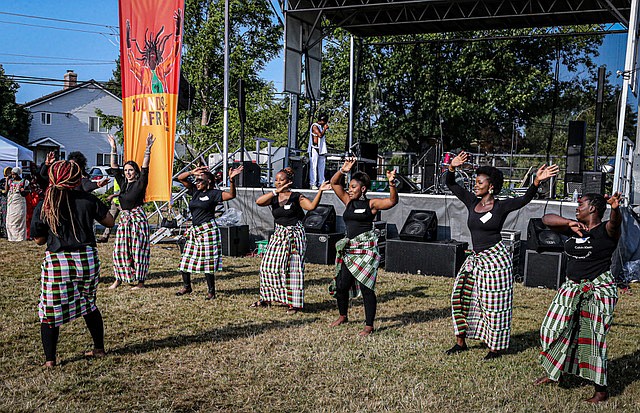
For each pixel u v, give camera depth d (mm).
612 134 16469
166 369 4711
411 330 6012
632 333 6168
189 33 29984
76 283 4582
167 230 11773
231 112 27781
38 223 4418
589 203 4266
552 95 19172
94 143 43844
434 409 4039
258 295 7520
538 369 4914
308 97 13844
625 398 4312
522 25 14547
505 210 4977
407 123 19812
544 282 8555
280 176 6559
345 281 5902
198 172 7203
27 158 22953
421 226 9516
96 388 4266
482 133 19750
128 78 11211
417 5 13617
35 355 4930
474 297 5215
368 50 19531
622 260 9250
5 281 8000
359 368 4832
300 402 4117
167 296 7328
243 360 4953
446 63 19422
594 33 14023
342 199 6043
